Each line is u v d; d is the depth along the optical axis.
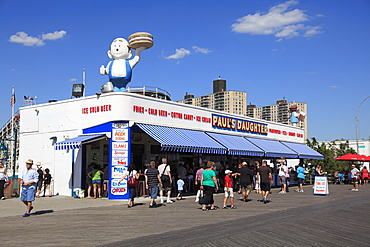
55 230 10.27
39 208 15.39
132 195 15.84
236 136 27.41
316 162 43.69
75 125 20.62
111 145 18.81
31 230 10.31
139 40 20.88
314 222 11.41
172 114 21.83
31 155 22.66
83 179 20.02
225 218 12.34
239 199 19.23
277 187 30.03
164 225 10.98
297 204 16.72
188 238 8.97
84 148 20.16
